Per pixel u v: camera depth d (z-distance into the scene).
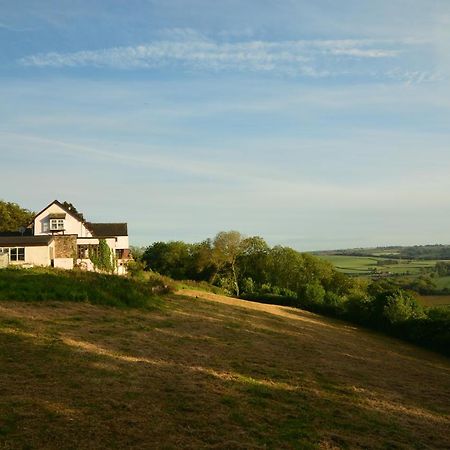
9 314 19.41
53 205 53.06
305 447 9.25
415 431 11.55
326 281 74.31
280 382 14.27
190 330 22.41
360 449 9.62
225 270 76.12
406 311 40.09
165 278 46.62
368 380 17.06
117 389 11.39
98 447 8.28
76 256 43.97
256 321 30.39
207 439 9.09
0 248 38.88
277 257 74.81
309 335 28.78
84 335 17.39
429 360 29.75
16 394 10.37
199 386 12.51
